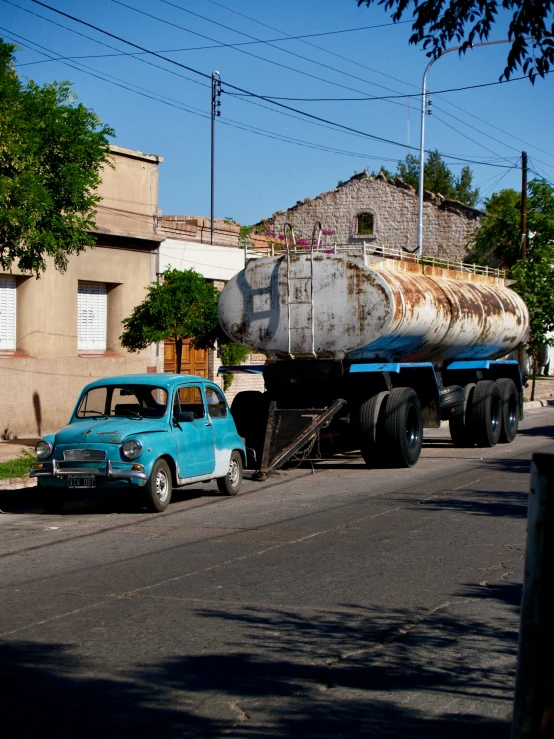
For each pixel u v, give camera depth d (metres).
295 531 10.06
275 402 15.49
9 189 11.69
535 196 37.91
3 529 10.62
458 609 6.81
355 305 15.41
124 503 12.58
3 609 6.89
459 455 18.38
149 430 11.59
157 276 22.98
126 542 9.62
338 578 7.78
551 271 31.25
